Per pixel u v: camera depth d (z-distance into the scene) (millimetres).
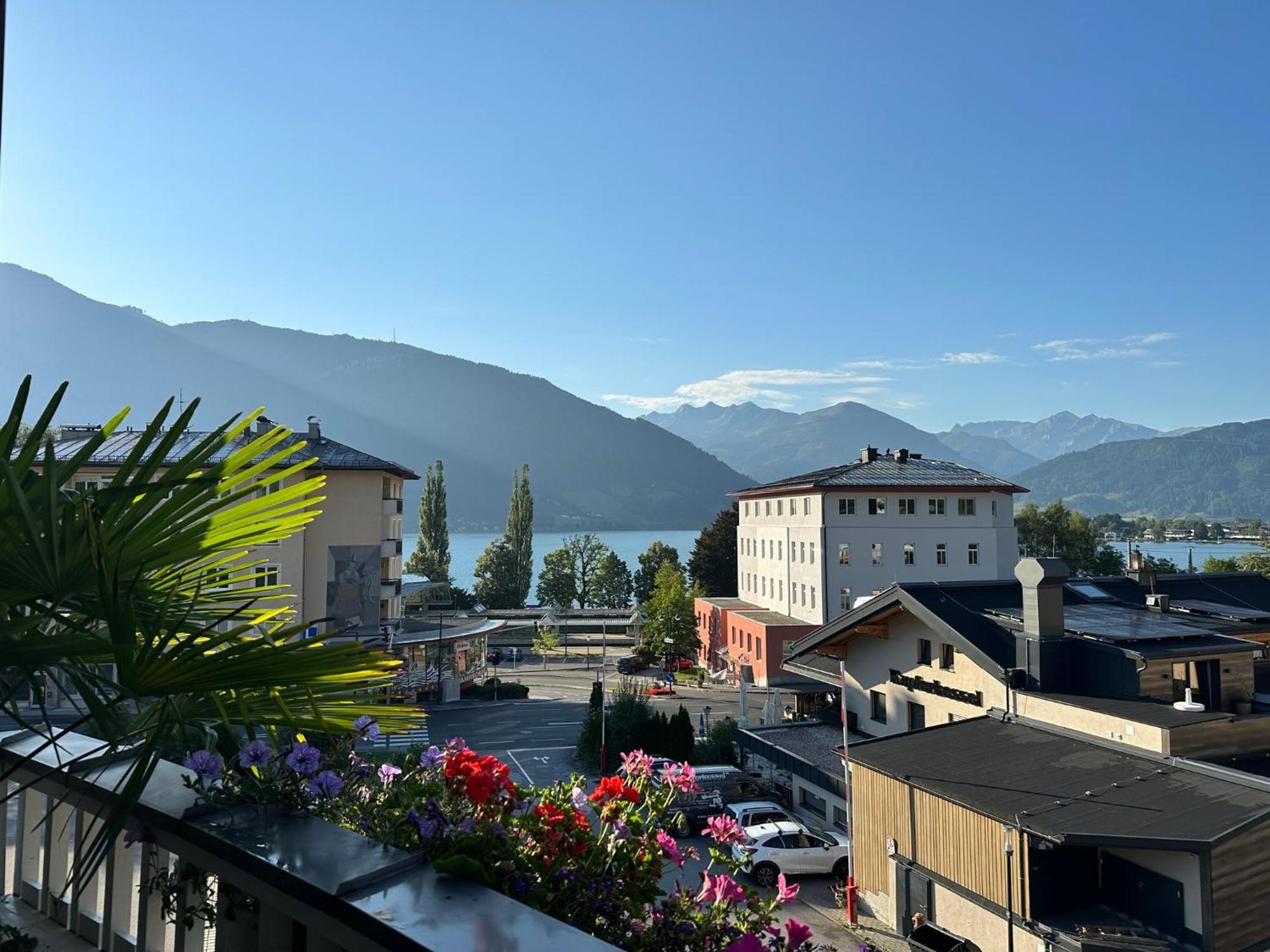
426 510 104188
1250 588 30281
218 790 2750
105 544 2336
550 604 111062
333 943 2316
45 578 2342
